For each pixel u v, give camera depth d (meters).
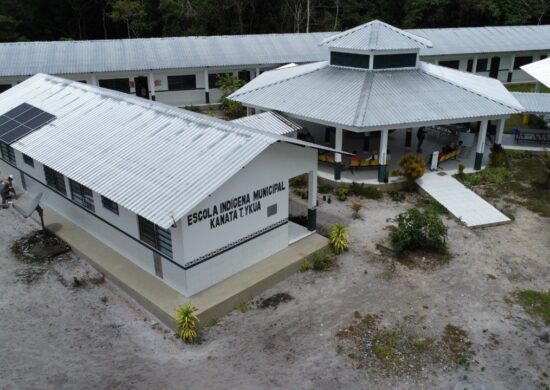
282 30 55.06
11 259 16.92
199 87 38.00
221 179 13.59
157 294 14.41
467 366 12.44
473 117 23.14
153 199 13.62
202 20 51.91
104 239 17.22
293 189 22.73
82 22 58.16
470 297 15.18
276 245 16.66
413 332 13.62
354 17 60.16
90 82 35.00
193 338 13.26
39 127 19.66
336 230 17.55
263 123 21.05
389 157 24.22
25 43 35.44
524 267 16.83
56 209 19.73
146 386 11.77
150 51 36.88
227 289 14.62
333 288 15.58
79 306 14.60
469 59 44.50
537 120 32.16
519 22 55.88
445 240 17.95
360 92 23.84
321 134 29.50
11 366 12.32
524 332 13.68
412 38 26.38
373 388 11.77
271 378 12.02
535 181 23.84
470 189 22.62
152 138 16.59
